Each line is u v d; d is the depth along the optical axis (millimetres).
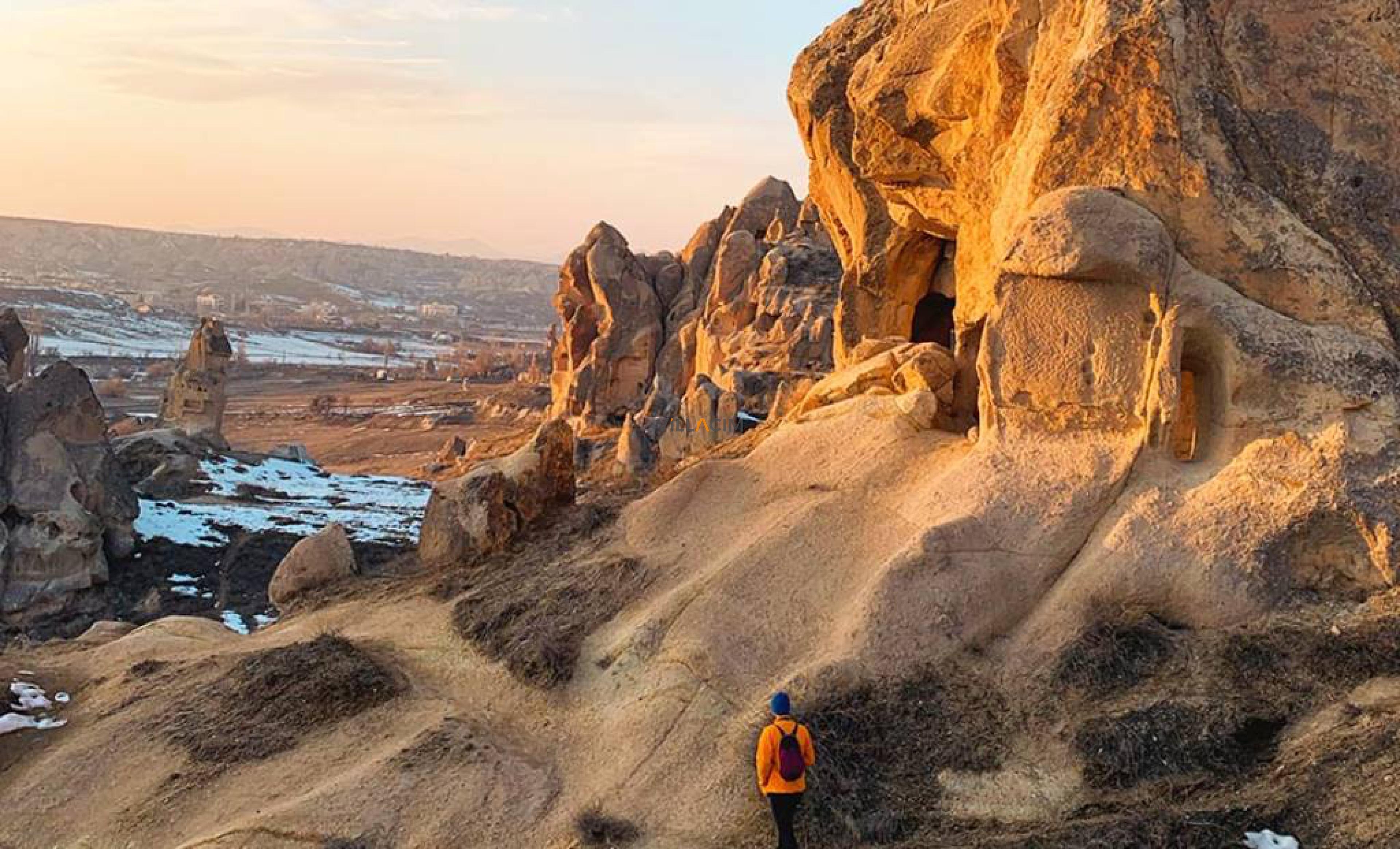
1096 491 16406
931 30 24312
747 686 15414
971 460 17688
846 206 29641
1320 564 14898
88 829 15586
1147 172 17156
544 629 17969
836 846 12828
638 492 25719
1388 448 15102
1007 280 17547
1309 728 12773
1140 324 16641
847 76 29016
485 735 15844
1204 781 12508
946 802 13180
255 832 14375
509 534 22562
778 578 17266
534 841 13852
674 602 17188
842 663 15031
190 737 17078
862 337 29234
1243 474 15562
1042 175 17969
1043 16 20219
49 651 23203
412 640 19344
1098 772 12945
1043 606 15586
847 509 18422
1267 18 17844
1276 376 15766
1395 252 16766
